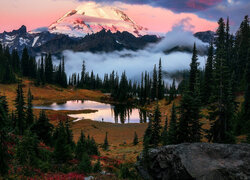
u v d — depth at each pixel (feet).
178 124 75.87
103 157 90.89
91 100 460.96
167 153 39.63
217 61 70.13
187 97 73.82
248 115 106.01
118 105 403.54
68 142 99.55
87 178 46.26
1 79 417.49
